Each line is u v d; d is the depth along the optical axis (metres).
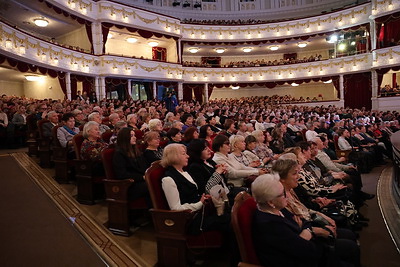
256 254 1.99
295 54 24.77
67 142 5.22
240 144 4.26
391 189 5.72
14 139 8.36
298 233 2.18
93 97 14.75
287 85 24.81
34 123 6.94
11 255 2.74
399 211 4.55
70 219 3.64
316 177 4.11
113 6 16.97
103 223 3.76
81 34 17.12
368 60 19.20
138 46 20.44
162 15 19.31
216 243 2.87
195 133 4.90
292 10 24.81
